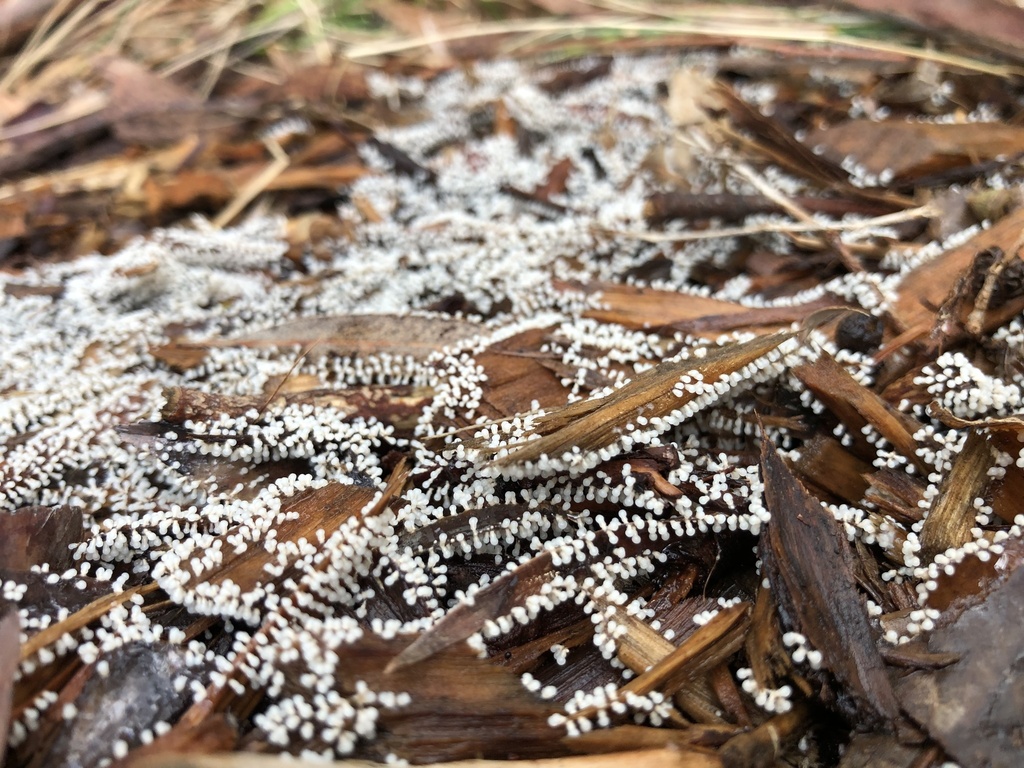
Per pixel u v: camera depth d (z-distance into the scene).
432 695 0.09
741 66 0.21
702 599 0.10
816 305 0.13
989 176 0.15
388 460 0.12
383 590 0.10
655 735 0.09
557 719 0.09
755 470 0.11
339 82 0.23
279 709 0.09
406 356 0.13
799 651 0.09
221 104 0.22
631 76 0.22
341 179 0.19
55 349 0.14
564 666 0.10
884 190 0.16
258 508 0.11
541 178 0.19
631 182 0.18
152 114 0.21
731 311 0.13
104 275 0.16
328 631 0.09
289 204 0.19
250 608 0.10
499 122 0.21
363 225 0.18
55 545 0.11
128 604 0.10
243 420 0.12
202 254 0.17
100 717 0.09
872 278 0.13
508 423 0.11
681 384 0.11
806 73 0.20
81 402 0.13
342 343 0.13
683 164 0.18
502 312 0.15
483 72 0.23
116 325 0.15
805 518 0.10
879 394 0.12
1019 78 0.18
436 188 0.19
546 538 0.11
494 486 0.11
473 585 0.10
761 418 0.12
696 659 0.10
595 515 0.11
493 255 0.16
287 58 0.25
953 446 0.11
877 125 0.17
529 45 0.25
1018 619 0.09
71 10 0.25
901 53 0.19
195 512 0.11
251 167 0.20
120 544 0.11
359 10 0.27
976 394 0.11
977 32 0.18
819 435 0.12
